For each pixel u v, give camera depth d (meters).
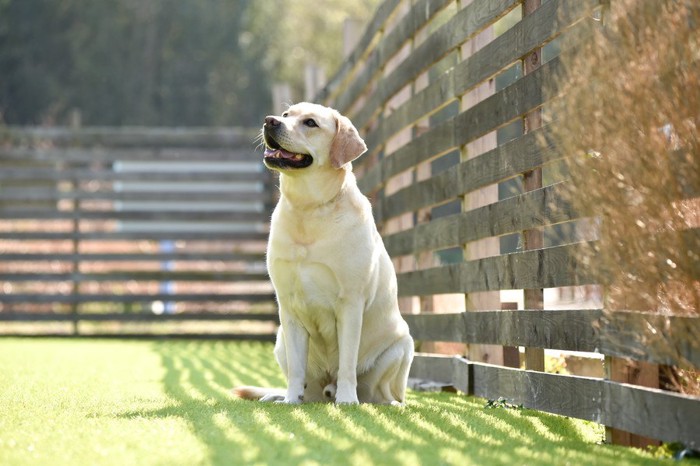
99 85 46.69
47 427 5.36
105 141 18.64
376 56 11.09
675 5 4.61
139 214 18.53
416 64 9.29
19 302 18.31
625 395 5.25
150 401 6.98
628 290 4.93
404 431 5.42
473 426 5.86
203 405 6.60
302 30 45.53
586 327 5.74
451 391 8.83
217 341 18.22
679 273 4.62
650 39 4.68
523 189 6.80
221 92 47.56
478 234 7.64
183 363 11.80
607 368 5.52
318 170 6.69
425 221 9.43
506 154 7.00
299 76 44.12
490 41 7.88
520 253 6.75
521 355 9.13
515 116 6.87
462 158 8.06
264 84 46.22
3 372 9.55
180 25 48.47
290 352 6.95
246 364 11.72
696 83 4.50
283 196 6.80
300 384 6.91
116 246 25.44
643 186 4.68
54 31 47.53
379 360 7.19
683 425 4.69
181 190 20.16
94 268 24.80
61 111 45.34
